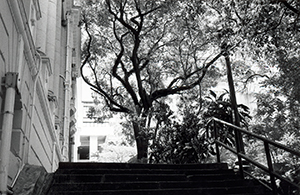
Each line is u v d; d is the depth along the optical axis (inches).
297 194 219.8
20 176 222.1
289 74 453.1
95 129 2201.0
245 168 309.0
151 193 214.1
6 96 193.0
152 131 588.7
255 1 332.8
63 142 572.1
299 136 530.6
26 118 255.4
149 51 741.3
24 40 234.2
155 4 705.0
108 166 269.4
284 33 406.6
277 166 358.0
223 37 377.4
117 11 698.8
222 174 270.1
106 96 726.5
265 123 615.5
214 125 328.8
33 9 304.5
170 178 251.8
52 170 426.9
